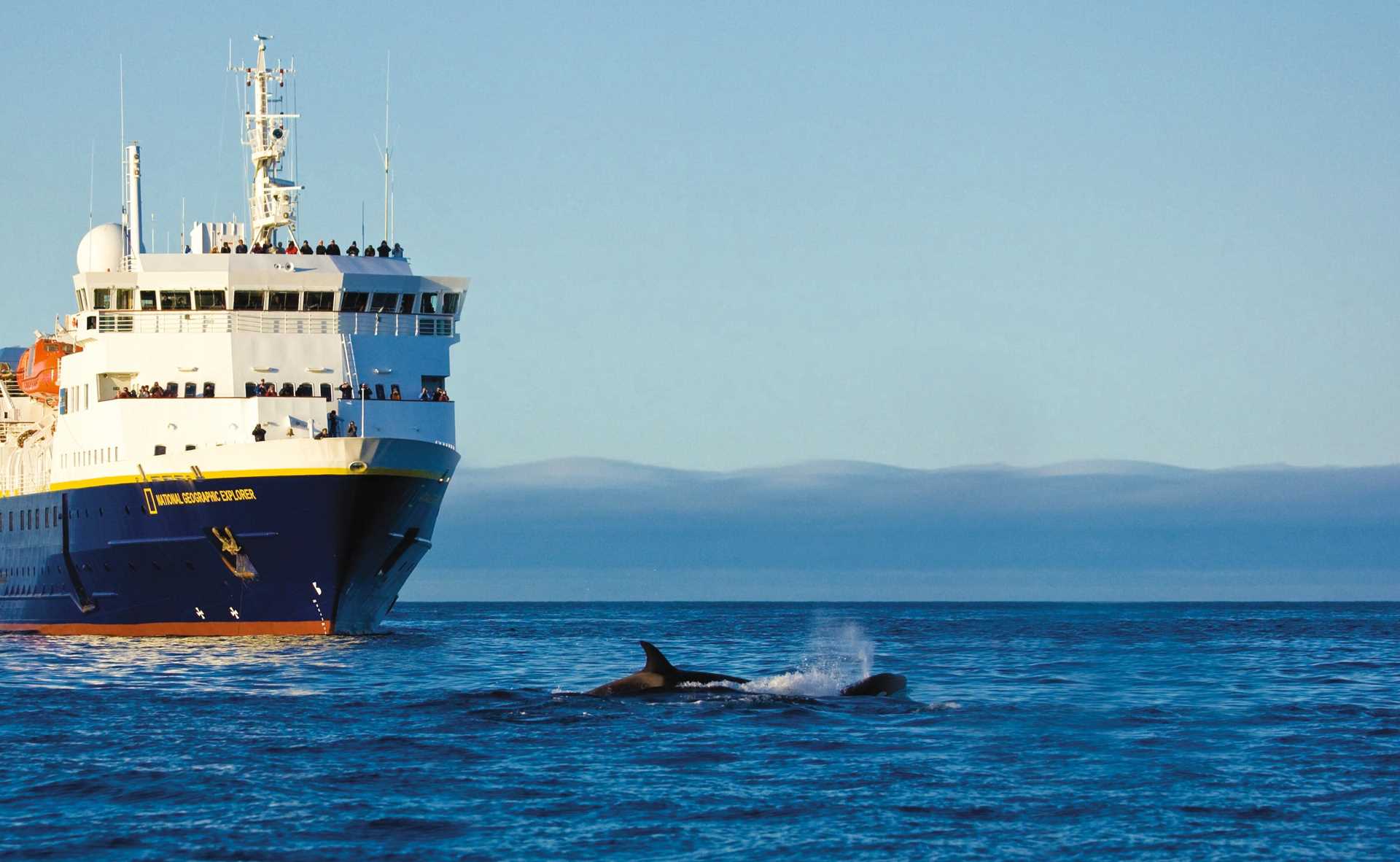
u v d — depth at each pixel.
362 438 163.38
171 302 183.75
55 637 189.00
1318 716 106.50
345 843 67.94
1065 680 135.12
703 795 76.69
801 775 81.50
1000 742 92.44
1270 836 68.88
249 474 166.00
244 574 171.00
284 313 185.62
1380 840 68.19
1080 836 68.81
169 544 174.12
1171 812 73.19
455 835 69.19
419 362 189.62
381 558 172.12
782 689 114.56
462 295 194.38
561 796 76.75
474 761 86.38
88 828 70.81
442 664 154.88
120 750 91.69
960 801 75.19
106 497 180.62
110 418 180.50
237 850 66.88
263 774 83.19
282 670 144.38
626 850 66.69
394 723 101.50
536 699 111.81
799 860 65.12
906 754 87.88
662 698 109.75
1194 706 112.38
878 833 69.25
